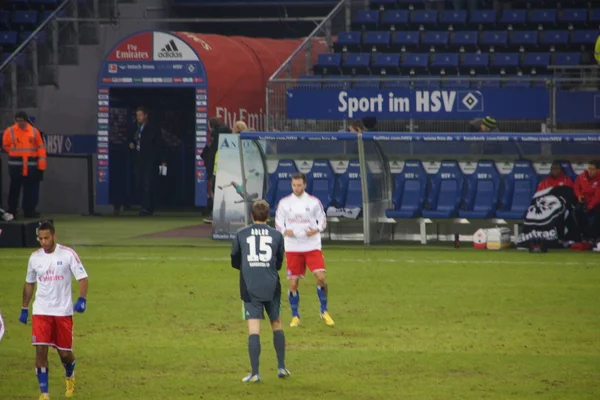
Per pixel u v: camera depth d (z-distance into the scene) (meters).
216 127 102.56
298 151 94.06
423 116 104.00
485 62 117.12
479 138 83.12
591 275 69.62
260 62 122.00
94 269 73.19
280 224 52.62
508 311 56.12
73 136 120.62
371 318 54.41
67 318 38.00
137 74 113.31
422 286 65.12
